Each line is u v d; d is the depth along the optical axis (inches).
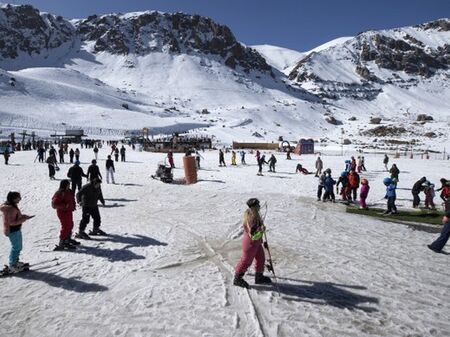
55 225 467.2
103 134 4611.2
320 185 676.1
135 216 514.6
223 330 217.8
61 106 5718.5
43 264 322.7
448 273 318.0
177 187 808.9
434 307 251.6
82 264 321.7
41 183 839.7
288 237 413.4
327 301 256.4
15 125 4392.2
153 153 2234.3
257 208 278.5
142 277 292.7
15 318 234.1
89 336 213.5
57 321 229.8
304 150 2496.3
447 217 380.2
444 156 2405.3
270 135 5378.9
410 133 5821.9
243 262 275.0
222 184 877.2
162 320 228.7
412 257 359.9
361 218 539.5
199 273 301.4
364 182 617.0
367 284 287.1
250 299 256.7
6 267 303.4
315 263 330.3
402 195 795.4
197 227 449.1
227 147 3208.7
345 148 3538.4
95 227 411.2
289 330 218.7
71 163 1342.3
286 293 267.7
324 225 478.6
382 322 230.1
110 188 779.4
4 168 1135.0
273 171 1190.9
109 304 249.4
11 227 301.6
